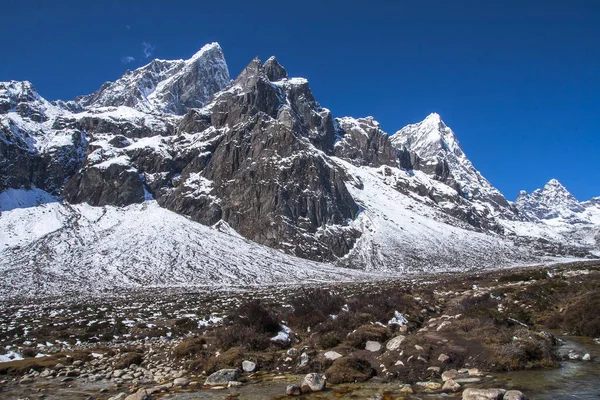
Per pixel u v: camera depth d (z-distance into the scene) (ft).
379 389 50.08
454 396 45.65
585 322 76.48
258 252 436.76
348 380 54.65
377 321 84.23
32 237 431.02
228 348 72.64
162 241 434.71
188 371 66.08
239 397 49.65
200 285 321.73
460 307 101.55
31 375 66.23
